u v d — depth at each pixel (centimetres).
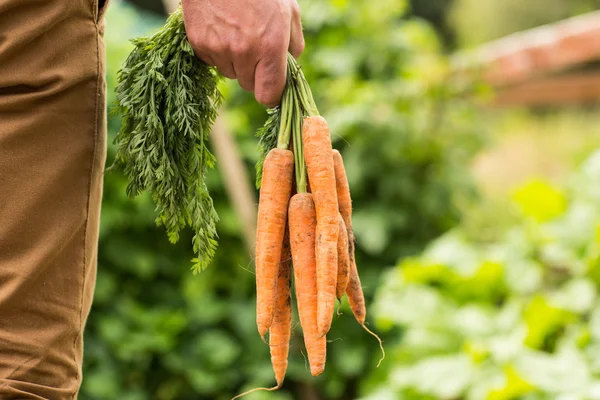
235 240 395
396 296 375
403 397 334
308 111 155
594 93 573
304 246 150
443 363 334
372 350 385
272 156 153
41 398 147
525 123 651
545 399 298
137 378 373
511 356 319
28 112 146
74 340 158
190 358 374
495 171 610
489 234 484
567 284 359
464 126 419
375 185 405
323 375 379
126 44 394
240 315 383
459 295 380
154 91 155
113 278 378
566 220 385
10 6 141
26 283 146
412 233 413
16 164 146
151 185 152
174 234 157
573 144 610
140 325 371
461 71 417
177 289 398
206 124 160
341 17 420
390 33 425
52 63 146
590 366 309
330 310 145
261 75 148
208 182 384
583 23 540
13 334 146
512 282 370
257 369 372
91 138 153
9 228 146
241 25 145
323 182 149
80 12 148
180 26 154
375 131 387
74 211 152
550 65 531
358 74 421
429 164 405
